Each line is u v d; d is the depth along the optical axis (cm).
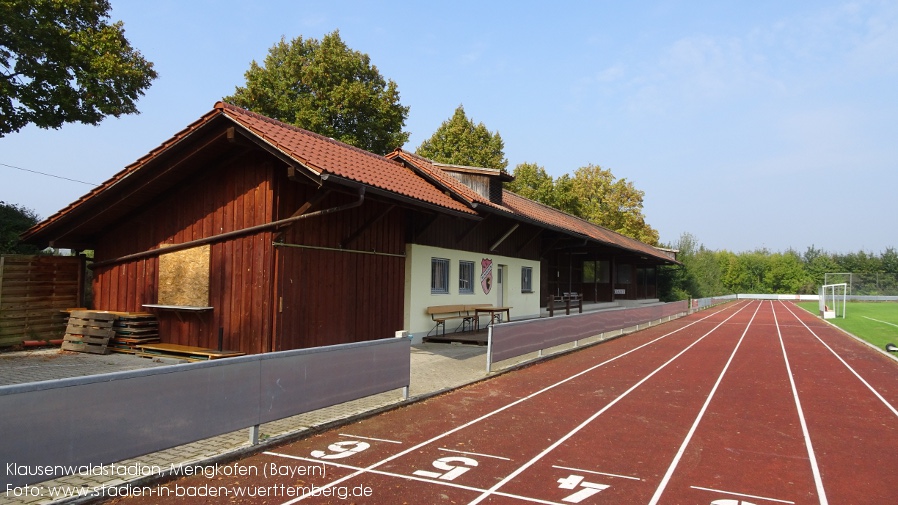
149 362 1114
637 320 2594
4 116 1630
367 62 3388
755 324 3077
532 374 1209
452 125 4116
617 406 903
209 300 1189
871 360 1554
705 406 914
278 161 1116
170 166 1152
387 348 850
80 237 1374
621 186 6003
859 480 569
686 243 7500
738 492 529
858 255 9444
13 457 402
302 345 1156
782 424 802
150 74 1903
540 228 2348
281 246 1112
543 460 614
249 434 669
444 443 673
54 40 1616
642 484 545
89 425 455
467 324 1848
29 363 1096
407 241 1570
